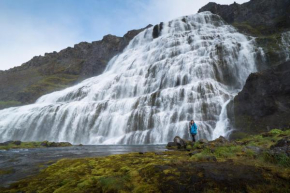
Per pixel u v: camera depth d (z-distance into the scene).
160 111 31.39
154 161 7.76
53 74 96.94
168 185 5.13
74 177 6.52
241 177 5.16
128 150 16.62
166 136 28.03
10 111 51.59
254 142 10.02
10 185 6.30
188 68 39.88
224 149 8.26
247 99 25.06
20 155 14.71
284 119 20.89
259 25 64.44
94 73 87.44
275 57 37.59
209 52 42.72
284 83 23.06
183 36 58.28
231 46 41.97
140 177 5.95
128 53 73.31
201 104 29.06
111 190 5.19
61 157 12.91
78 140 35.38
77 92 55.38
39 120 41.62
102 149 18.59
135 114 32.12
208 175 5.40
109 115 35.03
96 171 7.07
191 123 16.33
